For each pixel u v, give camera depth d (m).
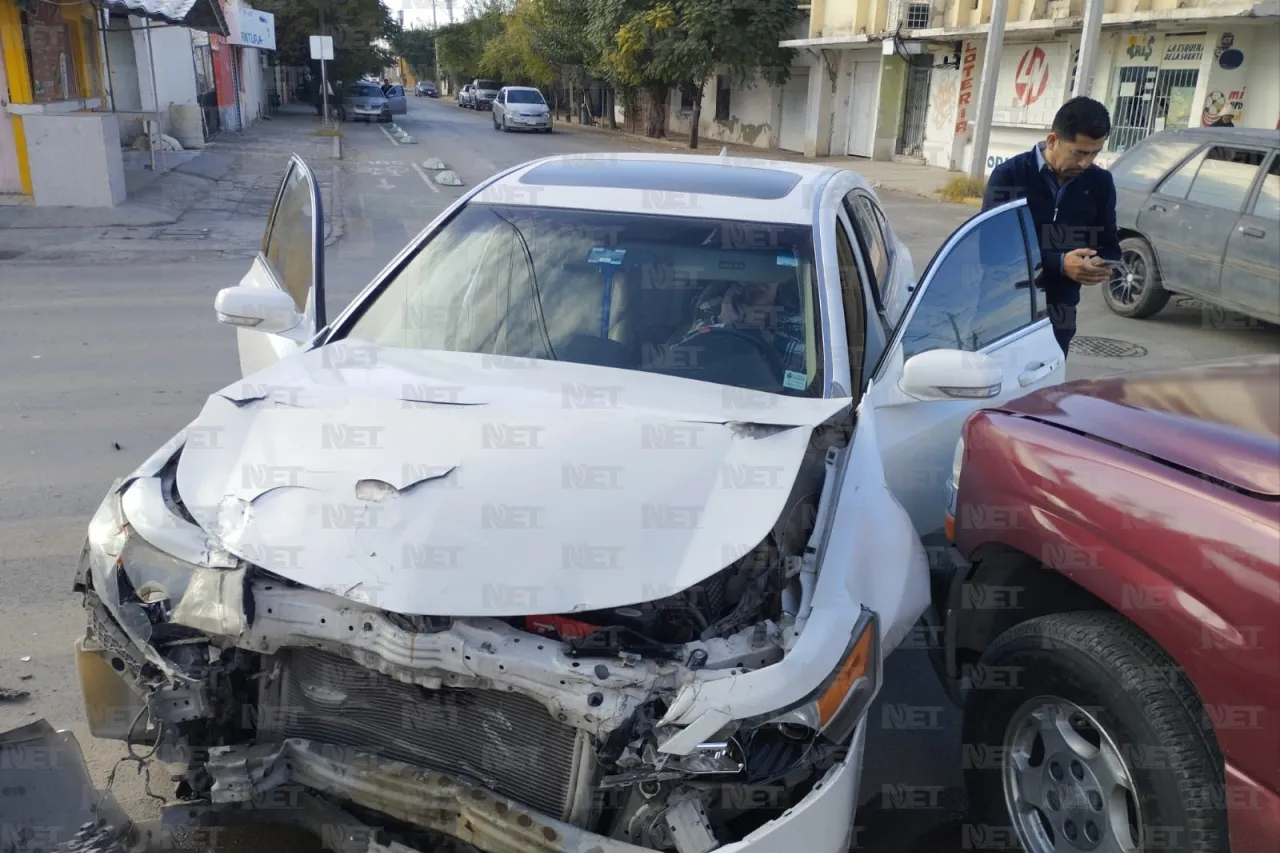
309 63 44.72
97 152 14.94
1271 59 15.55
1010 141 21.52
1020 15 20.12
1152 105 17.55
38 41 15.88
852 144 28.25
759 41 29.03
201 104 27.41
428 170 22.08
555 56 39.53
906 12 23.92
